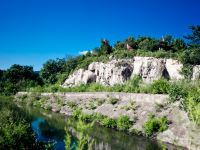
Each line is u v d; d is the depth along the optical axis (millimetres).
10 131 22594
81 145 14234
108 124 43031
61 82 94875
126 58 76062
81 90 69750
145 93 46219
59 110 60531
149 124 36688
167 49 80312
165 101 39781
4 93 98688
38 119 49812
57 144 32781
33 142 24297
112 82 75188
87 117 49062
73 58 112250
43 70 120938
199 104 18984
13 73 117812
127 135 37688
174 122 35594
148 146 32406
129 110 44188
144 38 88938
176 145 31953
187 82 40344
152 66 69625
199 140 28578
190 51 59812
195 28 55250
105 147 31609
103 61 81000
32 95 78062
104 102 52125
